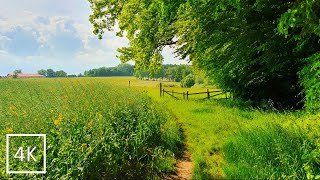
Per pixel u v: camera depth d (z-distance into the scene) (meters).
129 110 11.68
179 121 16.92
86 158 6.02
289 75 18.81
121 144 7.98
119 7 17.66
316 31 7.32
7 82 29.89
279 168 7.10
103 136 7.33
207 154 9.88
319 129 8.01
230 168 7.80
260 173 7.07
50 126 7.81
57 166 5.60
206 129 13.53
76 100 13.02
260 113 15.99
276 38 14.22
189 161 9.90
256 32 14.90
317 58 8.64
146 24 17.73
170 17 9.25
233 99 26.02
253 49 16.09
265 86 21.55
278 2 12.56
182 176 8.44
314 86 7.94
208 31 17.16
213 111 19.47
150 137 10.19
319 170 6.39
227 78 23.91
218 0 9.77
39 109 10.30
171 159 9.60
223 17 14.85
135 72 30.30
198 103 25.45
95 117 9.12
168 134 12.02
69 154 5.89
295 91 20.27
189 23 19.23
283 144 7.62
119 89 23.47
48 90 19.86
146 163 8.83
